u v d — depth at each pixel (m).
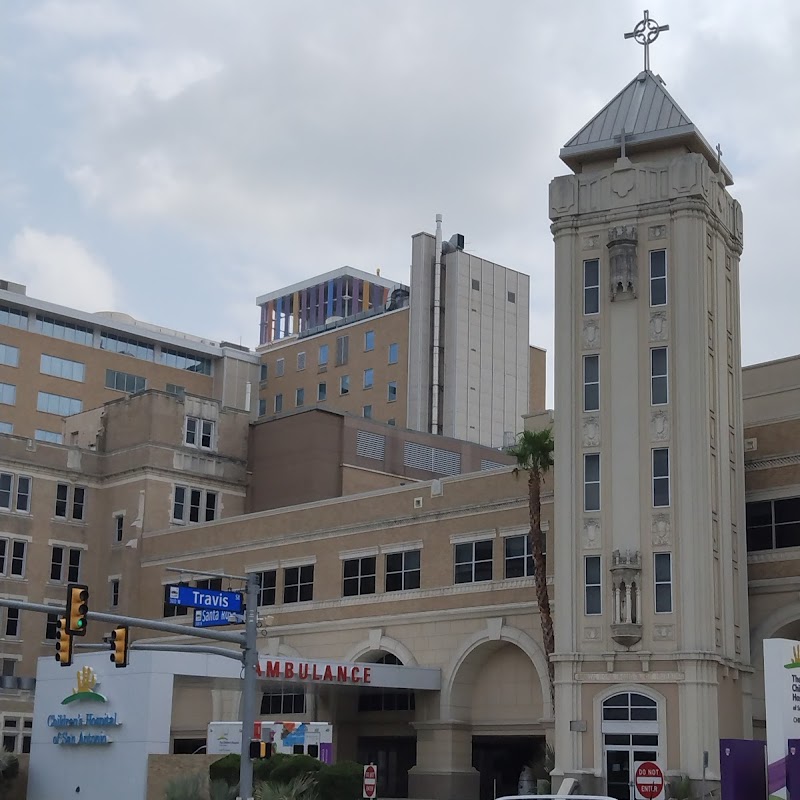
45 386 120.69
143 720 56.03
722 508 55.12
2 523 80.25
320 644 69.25
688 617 52.56
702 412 54.66
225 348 135.25
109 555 83.12
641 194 57.44
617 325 56.91
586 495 56.00
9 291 121.94
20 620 80.06
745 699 54.81
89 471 84.56
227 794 49.38
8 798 60.69
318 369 132.12
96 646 40.44
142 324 134.75
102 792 57.06
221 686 62.88
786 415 62.09
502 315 127.62
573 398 57.00
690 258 56.06
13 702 77.19
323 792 50.47
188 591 42.19
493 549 62.75
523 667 61.59
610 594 54.44
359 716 68.81
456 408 120.56
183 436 84.06
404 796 67.06
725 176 61.84
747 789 39.88
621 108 60.47
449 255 125.19
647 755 52.31
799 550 55.56
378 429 86.00
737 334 59.53
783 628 55.81
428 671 62.94
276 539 73.31
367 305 146.88
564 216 58.78
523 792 58.50
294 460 83.88
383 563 67.56
